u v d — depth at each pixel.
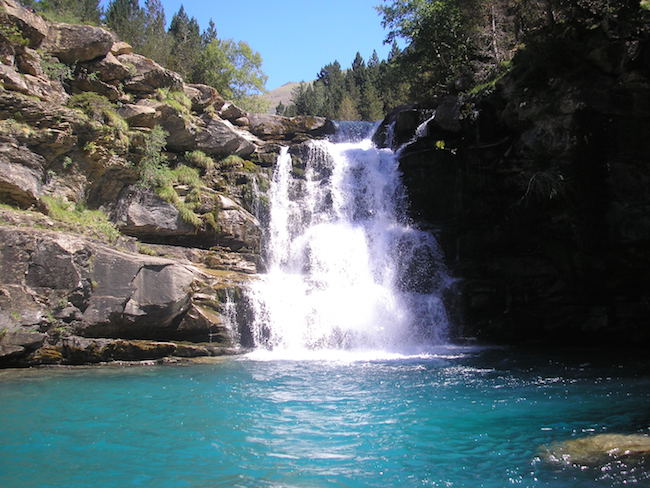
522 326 20.25
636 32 17.31
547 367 15.04
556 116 18.44
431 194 24.22
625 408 10.53
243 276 19.95
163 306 16.33
